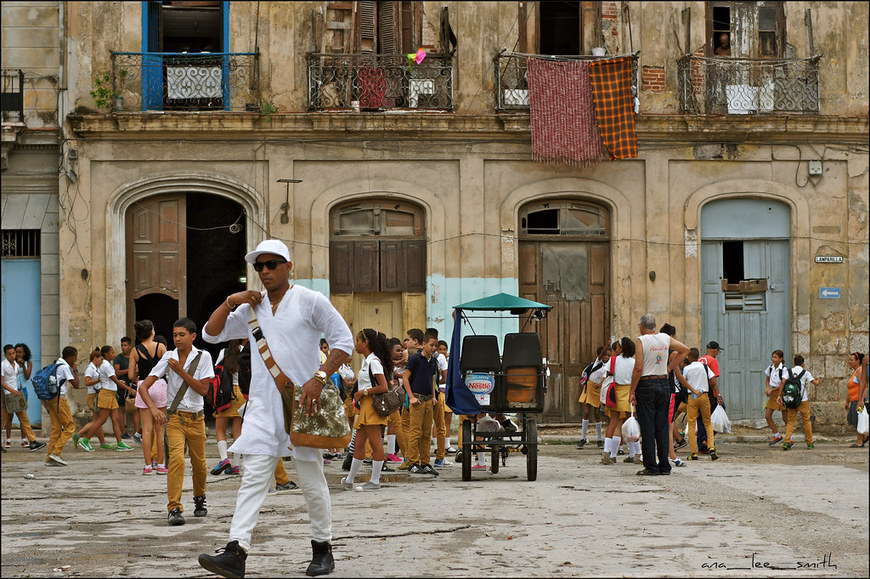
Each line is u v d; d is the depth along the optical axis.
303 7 22.02
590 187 22.50
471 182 22.22
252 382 7.60
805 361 22.89
